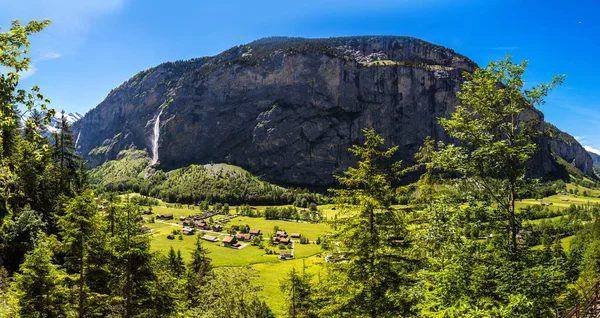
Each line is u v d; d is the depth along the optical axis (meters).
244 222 196.00
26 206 40.16
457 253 15.35
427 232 17.50
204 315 35.25
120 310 28.00
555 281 13.86
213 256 124.94
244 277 37.78
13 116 11.69
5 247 35.84
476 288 14.18
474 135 18.50
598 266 36.75
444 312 12.93
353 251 18.31
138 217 26.88
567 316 13.73
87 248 25.42
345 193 19.20
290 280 45.16
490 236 16.86
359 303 17.41
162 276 28.41
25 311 25.72
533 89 17.81
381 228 18.39
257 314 39.78
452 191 18.61
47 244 33.72
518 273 14.10
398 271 18.23
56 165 54.25
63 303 26.41
